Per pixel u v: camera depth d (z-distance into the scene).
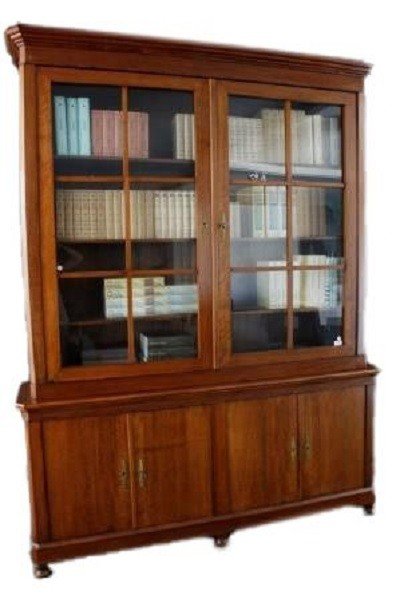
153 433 2.23
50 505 2.14
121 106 2.16
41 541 2.13
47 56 2.01
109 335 2.23
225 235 2.29
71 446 2.14
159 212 2.25
